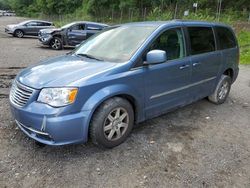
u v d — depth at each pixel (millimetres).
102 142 3568
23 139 3893
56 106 3174
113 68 3578
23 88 3418
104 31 4848
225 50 5562
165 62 4160
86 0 45531
